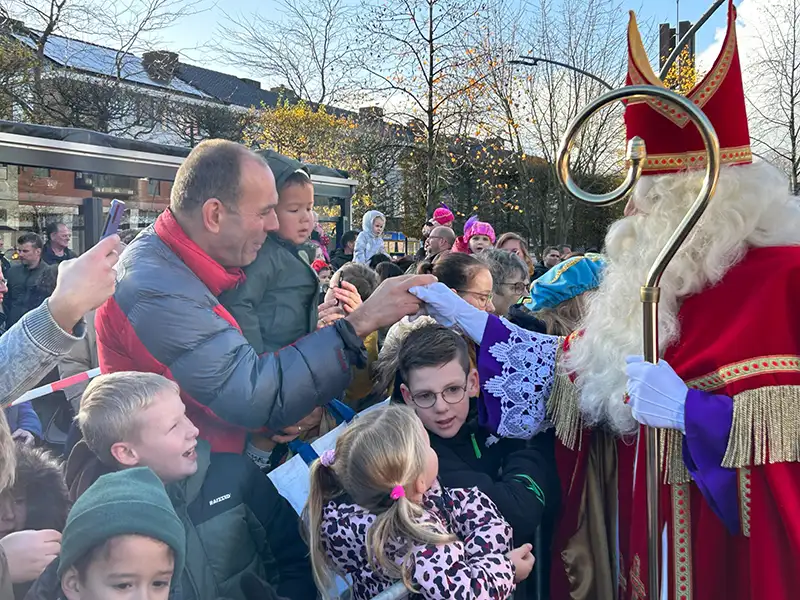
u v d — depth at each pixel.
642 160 1.28
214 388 1.21
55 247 1.81
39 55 10.28
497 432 1.67
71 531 0.97
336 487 1.37
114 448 1.08
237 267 1.29
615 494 1.72
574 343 1.66
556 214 14.98
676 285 1.50
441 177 13.83
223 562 1.20
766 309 1.36
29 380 1.00
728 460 1.31
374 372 1.81
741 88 1.51
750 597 1.38
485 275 1.93
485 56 13.24
